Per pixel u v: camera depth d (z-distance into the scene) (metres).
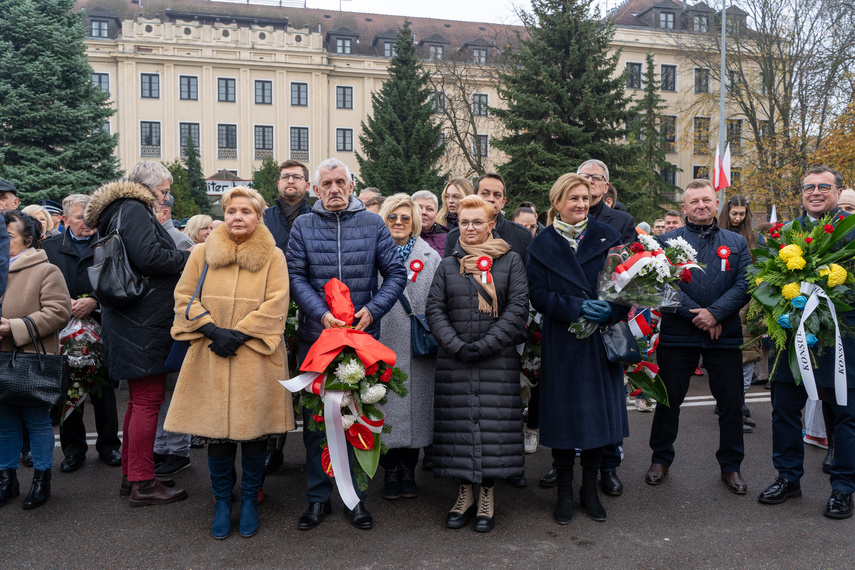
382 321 4.23
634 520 3.75
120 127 40.75
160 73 41.19
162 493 3.98
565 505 3.73
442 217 5.54
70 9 22.70
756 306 4.30
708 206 4.45
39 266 4.02
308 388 3.44
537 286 3.78
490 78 27.09
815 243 3.79
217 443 3.50
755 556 3.29
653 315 4.63
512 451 3.64
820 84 21.69
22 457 4.79
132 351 3.80
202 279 3.61
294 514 3.83
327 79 43.59
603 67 22.39
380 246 3.92
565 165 20.31
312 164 43.38
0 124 21.52
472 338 3.72
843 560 3.24
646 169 28.80
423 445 4.19
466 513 3.72
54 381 3.86
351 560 3.26
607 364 3.76
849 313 3.84
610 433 3.69
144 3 44.00
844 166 20.19
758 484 4.30
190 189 34.03
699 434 5.48
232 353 3.46
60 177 21.33
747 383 6.94
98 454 5.01
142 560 3.24
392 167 23.89
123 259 3.76
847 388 3.79
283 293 3.64
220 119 42.09
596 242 3.81
